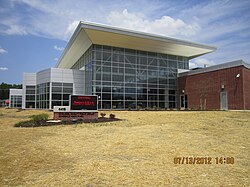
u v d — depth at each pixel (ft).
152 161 19.98
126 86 106.42
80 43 106.42
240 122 47.09
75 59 135.13
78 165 18.83
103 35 94.02
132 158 20.99
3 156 22.04
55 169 17.97
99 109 98.68
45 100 109.81
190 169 17.85
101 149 24.66
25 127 44.52
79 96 57.88
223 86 93.66
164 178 15.83
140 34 97.30
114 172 17.06
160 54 119.03
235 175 16.49
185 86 115.75
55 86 105.91
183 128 39.34
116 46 106.11
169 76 120.26
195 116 57.41
